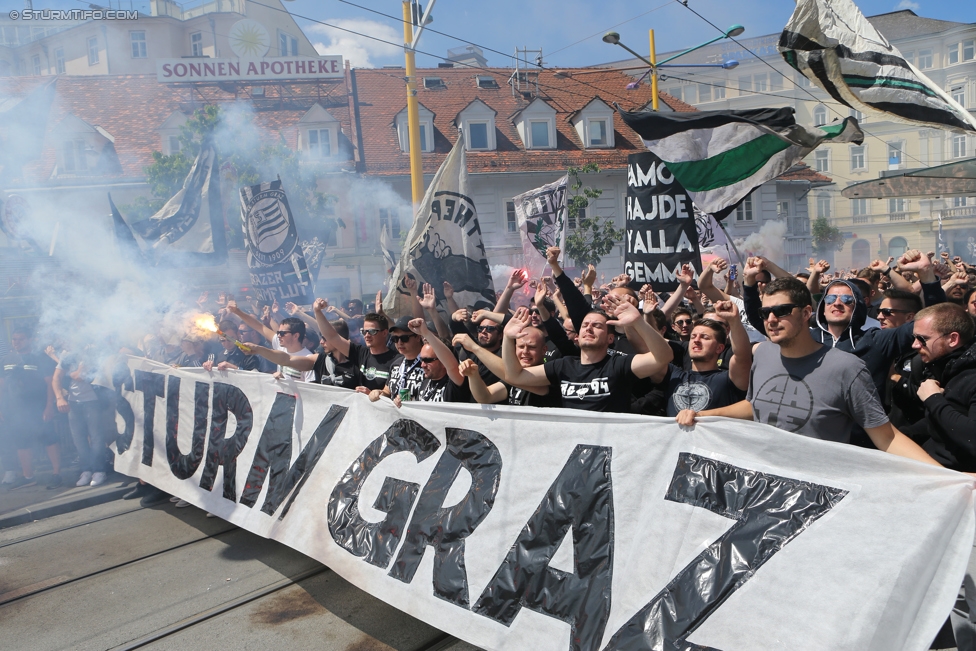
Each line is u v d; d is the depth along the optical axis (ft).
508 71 109.81
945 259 26.89
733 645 9.41
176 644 14.30
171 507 22.90
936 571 8.50
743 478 10.12
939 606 8.36
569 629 11.02
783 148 17.42
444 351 15.10
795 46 14.16
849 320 14.16
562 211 27.20
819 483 9.53
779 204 110.42
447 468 13.73
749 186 18.12
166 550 19.30
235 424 19.17
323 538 15.39
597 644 10.59
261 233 27.25
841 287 14.26
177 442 21.06
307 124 91.71
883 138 121.90
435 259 21.22
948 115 13.69
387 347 19.30
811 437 10.18
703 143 18.52
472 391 14.32
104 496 23.95
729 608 9.59
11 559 19.22
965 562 8.37
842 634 8.70
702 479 10.47
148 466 22.18
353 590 16.34
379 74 104.63
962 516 8.52
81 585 17.33
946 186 24.20
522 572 11.88
